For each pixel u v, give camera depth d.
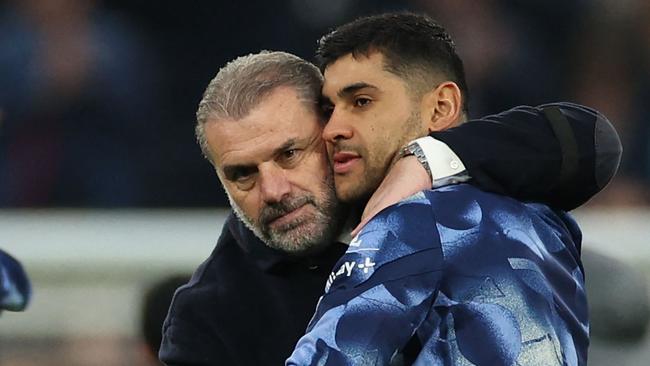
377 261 7.23
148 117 20.44
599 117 8.08
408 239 7.29
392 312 7.08
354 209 8.35
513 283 7.30
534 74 21.62
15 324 12.93
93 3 20.80
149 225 15.29
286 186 8.12
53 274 13.25
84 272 13.35
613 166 8.04
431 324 7.21
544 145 7.82
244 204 8.31
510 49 21.58
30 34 20.41
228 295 9.05
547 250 7.68
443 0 21.45
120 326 13.25
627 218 16.50
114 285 13.42
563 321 7.48
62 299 13.23
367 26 8.01
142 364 12.83
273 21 20.80
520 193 7.82
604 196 19.59
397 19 8.05
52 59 20.27
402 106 7.94
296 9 20.89
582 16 22.33
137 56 20.73
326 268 8.66
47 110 20.00
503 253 7.38
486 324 7.18
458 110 8.12
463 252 7.31
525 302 7.28
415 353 7.25
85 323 13.20
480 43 21.47
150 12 20.91
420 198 7.49
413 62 7.95
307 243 8.30
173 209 18.81
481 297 7.22
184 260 13.68
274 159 8.12
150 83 20.69
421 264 7.21
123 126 20.17
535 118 7.96
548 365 7.21
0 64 20.19
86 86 20.22
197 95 20.75
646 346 11.48
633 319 11.38
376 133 7.93
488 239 7.40
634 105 21.66
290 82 8.18
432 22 8.16
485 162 7.68
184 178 19.44
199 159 19.64
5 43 20.31
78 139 19.89
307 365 6.98
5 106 19.94
